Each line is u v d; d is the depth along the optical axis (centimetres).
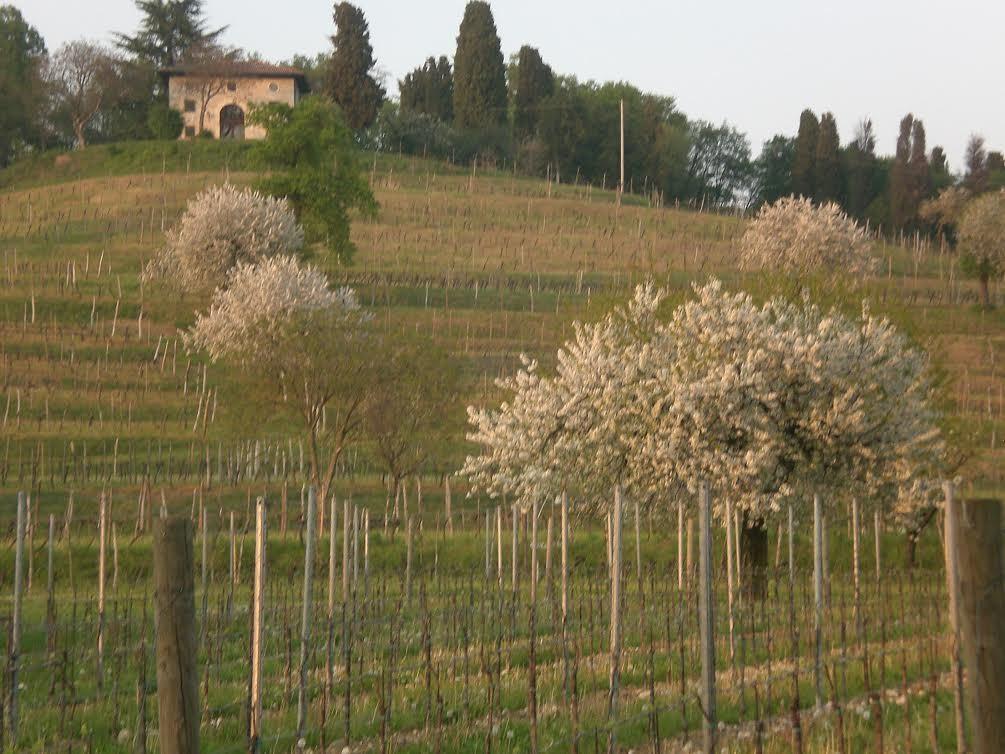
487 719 1814
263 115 11744
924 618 2533
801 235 12075
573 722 1568
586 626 2636
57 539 4719
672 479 3834
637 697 1916
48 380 8381
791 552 3681
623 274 13000
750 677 2047
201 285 10344
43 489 6075
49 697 2017
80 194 15988
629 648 2411
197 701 983
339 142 11800
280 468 7019
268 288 8281
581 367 4088
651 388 3891
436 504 6366
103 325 10006
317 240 11706
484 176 19712
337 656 2422
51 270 11794
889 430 3834
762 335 3828
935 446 3928
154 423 7819
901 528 3969
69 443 7206
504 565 4447
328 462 7156
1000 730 1045
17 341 9312
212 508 5878
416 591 3569
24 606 3384
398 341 5972
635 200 18912
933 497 3853
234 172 17262
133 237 13550
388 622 2775
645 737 1694
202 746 1672
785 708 1859
